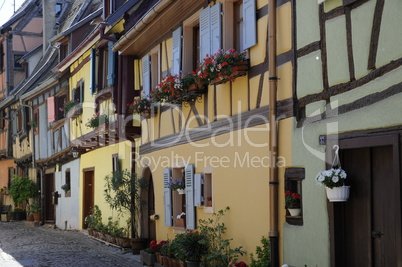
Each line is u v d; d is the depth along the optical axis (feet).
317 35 22.27
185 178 34.45
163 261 32.73
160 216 39.34
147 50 42.47
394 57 18.24
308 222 22.40
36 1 92.84
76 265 35.50
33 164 77.66
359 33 19.89
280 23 24.79
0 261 37.45
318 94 22.09
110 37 46.70
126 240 42.60
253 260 25.09
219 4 30.09
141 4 42.68
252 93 27.20
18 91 81.25
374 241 19.95
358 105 19.93
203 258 29.53
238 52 29.45
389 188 19.31
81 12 72.33
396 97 18.17
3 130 97.25
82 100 58.90
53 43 71.31
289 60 24.04
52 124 70.69
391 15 18.38
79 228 61.26
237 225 28.22
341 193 20.40
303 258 22.65
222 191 29.86
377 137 18.99
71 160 65.57
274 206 24.39
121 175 43.86
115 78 47.39
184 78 32.81
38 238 53.42
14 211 83.35
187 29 35.35
